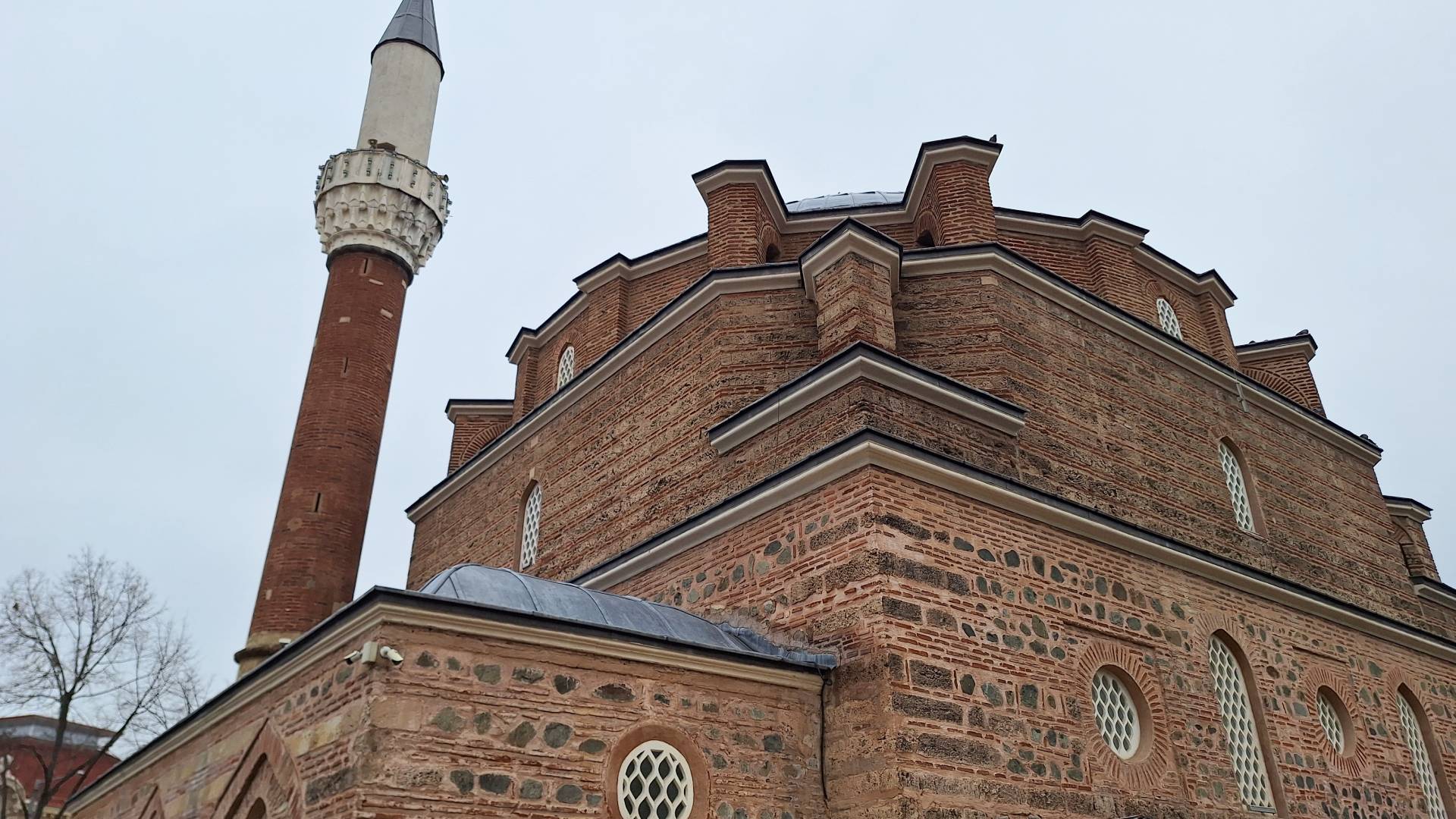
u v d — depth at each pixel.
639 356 16.88
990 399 12.83
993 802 9.88
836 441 11.61
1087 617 11.93
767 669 10.10
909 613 10.18
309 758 8.58
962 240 15.75
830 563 10.80
